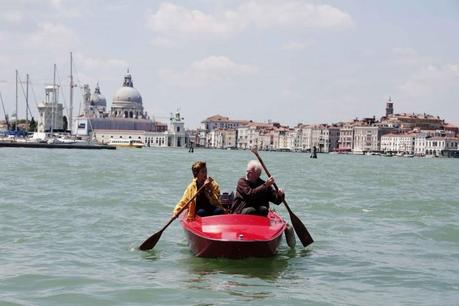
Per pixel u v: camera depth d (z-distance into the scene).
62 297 12.46
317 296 12.92
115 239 19.16
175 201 30.62
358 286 13.89
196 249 16.44
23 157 93.25
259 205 17.50
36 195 31.75
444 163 169.62
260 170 17.53
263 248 15.73
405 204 31.92
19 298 12.34
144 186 40.50
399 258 17.12
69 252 16.98
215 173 61.88
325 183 50.12
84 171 55.81
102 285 13.44
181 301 12.36
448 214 28.03
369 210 28.69
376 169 93.12
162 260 16.27
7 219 22.70
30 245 17.81
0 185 37.66
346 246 18.91
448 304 12.48
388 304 12.41
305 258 16.92
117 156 121.69
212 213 17.78
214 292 13.06
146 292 12.91
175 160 106.50
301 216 25.95
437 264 16.38
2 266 15.02
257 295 12.91
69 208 26.38
